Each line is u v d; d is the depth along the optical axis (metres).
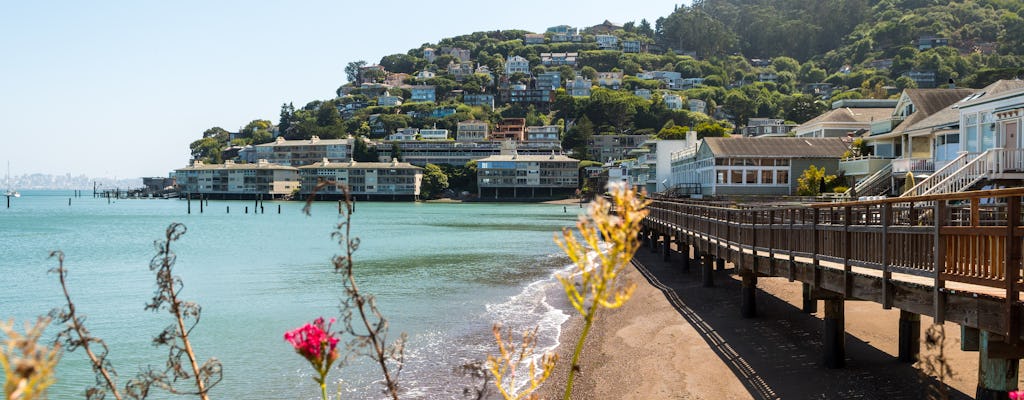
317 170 199.88
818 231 15.38
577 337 21.59
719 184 59.59
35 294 33.12
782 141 62.16
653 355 18.34
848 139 67.00
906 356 15.58
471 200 190.25
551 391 15.96
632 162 120.50
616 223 3.94
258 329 23.91
